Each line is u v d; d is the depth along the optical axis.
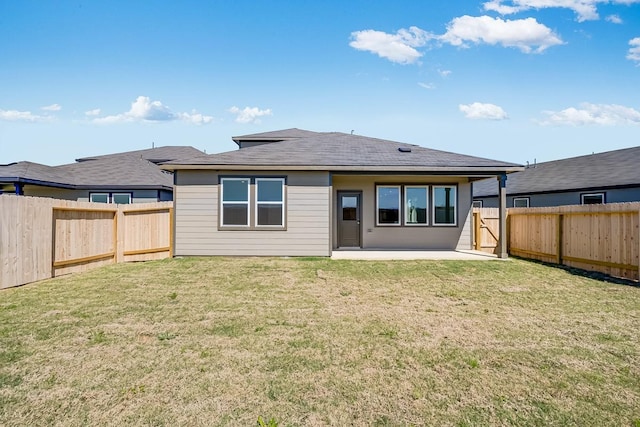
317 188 11.47
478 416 2.83
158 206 11.00
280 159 11.59
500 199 11.46
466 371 3.59
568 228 9.87
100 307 5.69
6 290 6.77
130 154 26.11
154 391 3.15
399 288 7.23
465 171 11.34
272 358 3.85
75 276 8.16
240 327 4.82
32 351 3.96
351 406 2.96
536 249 11.05
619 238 8.32
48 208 7.87
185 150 27.30
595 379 3.44
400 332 4.68
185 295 6.54
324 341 4.35
